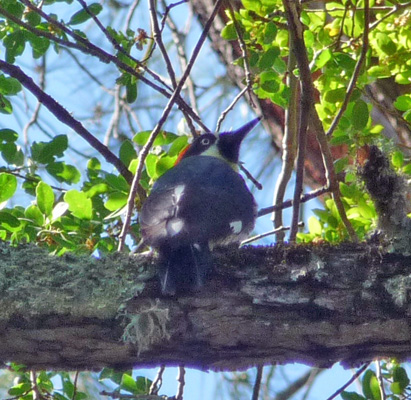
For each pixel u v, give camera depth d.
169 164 9.19
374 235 6.64
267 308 6.50
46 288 6.40
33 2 9.80
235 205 7.94
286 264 6.62
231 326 6.50
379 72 9.67
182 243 6.83
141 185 9.19
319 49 9.61
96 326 6.47
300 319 6.47
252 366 6.88
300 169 8.68
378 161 6.55
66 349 6.54
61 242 8.59
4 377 10.86
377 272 6.48
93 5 9.80
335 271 6.53
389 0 10.01
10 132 9.34
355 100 9.40
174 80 9.43
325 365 6.79
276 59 9.38
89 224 8.95
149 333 6.43
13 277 6.45
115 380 9.28
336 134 9.16
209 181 8.32
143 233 7.72
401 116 9.77
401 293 6.35
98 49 8.88
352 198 9.39
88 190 9.68
